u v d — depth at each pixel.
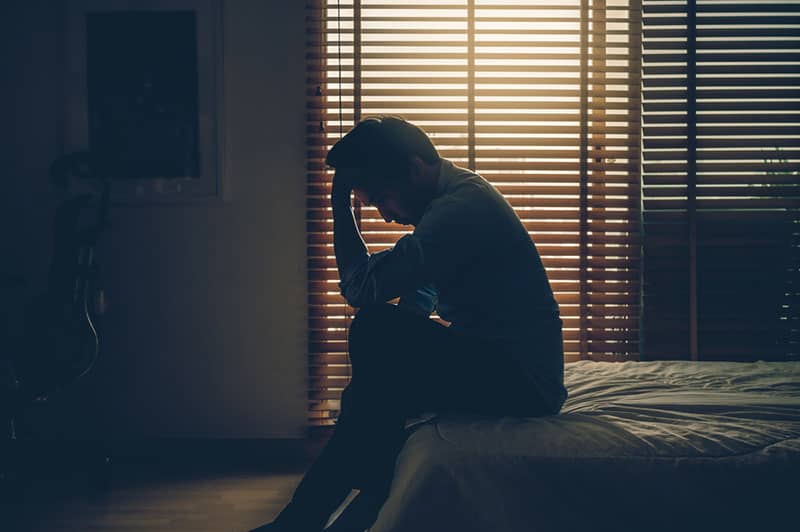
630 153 2.59
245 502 2.13
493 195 1.41
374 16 2.56
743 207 2.60
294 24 2.60
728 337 2.62
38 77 2.62
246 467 2.50
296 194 2.62
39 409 2.63
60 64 2.61
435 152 1.49
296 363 2.64
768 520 1.05
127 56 2.61
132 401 2.64
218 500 2.15
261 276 2.63
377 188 1.47
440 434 1.21
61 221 2.22
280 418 2.66
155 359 2.64
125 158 2.62
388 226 2.58
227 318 2.64
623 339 2.62
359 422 1.25
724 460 1.09
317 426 2.63
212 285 2.63
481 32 2.54
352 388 1.30
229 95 2.61
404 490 1.11
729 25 2.63
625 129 2.59
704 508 1.06
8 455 2.27
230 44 2.60
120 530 1.89
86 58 2.61
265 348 2.64
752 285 2.61
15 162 2.62
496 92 2.57
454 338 1.31
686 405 1.36
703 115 2.59
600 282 2.63
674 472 1.08
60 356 2.15
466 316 1.42
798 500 1.05
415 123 2.58
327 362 2.61
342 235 1.52
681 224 2.61
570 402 1.54
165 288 2.63
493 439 1.16
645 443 1.13
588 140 2.60
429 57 2.55
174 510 2.05
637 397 1.50
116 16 2.61
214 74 2.60
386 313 1.30
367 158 1.45
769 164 2.59
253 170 2.61
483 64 2.62
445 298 1.45
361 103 2.58
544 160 2.66
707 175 2.61
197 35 2.60
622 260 2.61
